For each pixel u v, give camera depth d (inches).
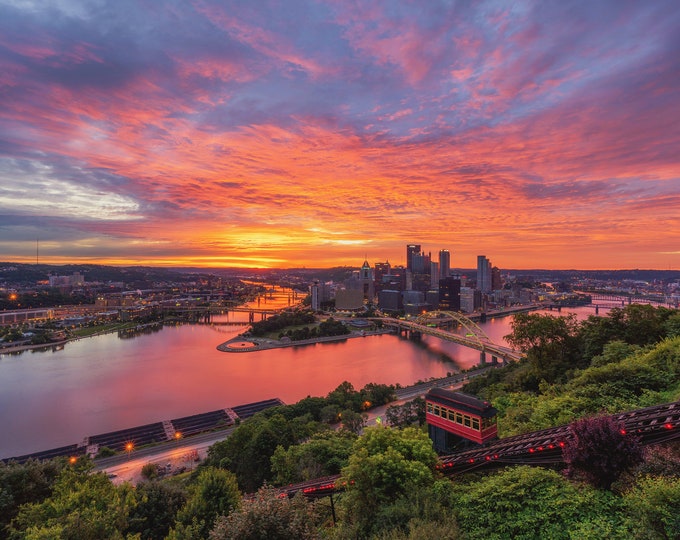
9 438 6412.4
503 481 1129.4
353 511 1267.2
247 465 3147.1
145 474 4507.9
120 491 1782.7
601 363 2674.7
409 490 1204.5
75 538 1240.2
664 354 2150.6
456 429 1884.8
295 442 3668.8
